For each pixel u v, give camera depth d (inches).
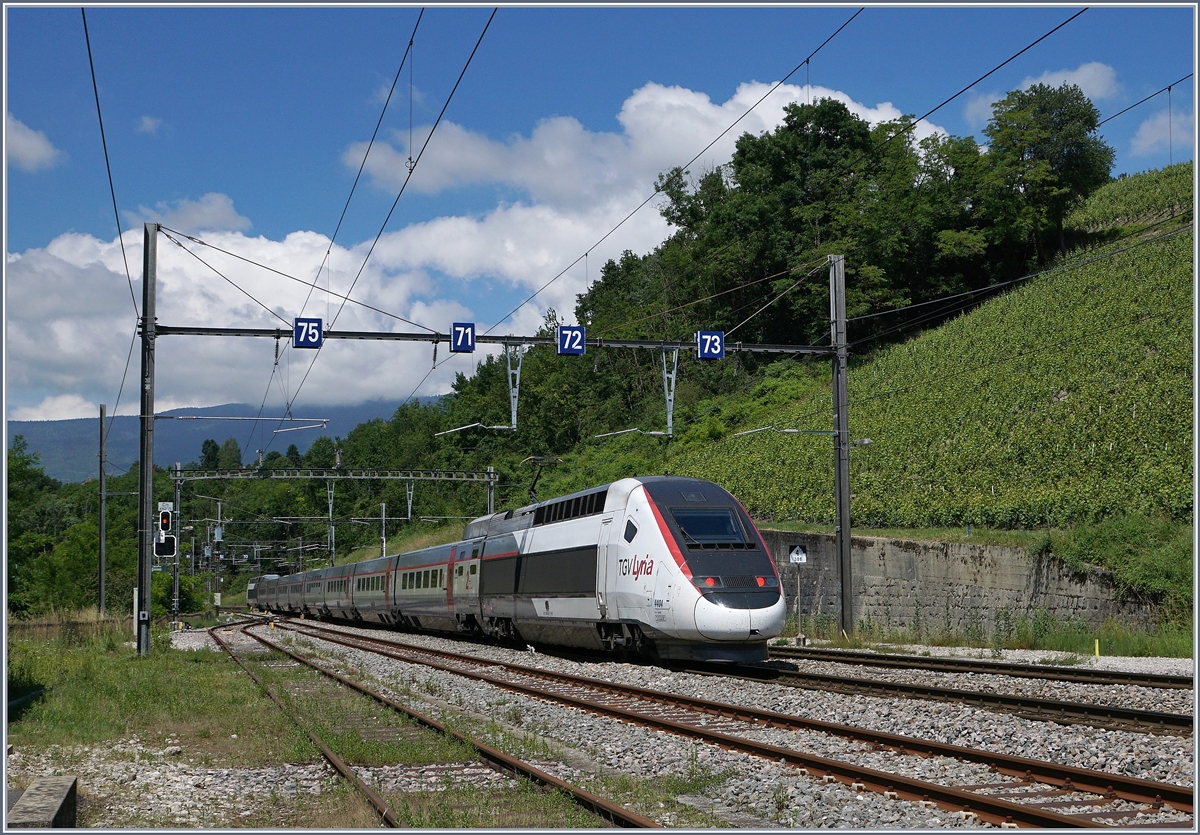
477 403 3324.3
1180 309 2021.4
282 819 356.5
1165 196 3440.0
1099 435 1533.0
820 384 2758.4
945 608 1264.8
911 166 3142.2
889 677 740.7
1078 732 461.7
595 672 848.3
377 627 1925.4
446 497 2960.1
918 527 1556.3
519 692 703.7
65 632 1211.2
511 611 1127.6
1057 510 1346.0
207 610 3083.2
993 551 1216.8
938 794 338.3
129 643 1268.5
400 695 725.3
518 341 946.1
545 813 343.0
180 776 442.6
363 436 4338.1
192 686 787.4
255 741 530.3
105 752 505.4
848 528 1084.5
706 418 2731.3
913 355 2600.9
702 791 378.3
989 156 3120.1
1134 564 1085.8
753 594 782.5
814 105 3221.0
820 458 2005.4
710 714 567.8
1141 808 323.6
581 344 954.1
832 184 3080.7
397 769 439.5
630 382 3046.3
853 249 2935.5
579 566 943.7
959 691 569.6
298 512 4050.2
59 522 3745.1
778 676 751.7
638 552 840.3
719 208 3262.8
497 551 1193.4
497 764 433.4
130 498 4694.9
